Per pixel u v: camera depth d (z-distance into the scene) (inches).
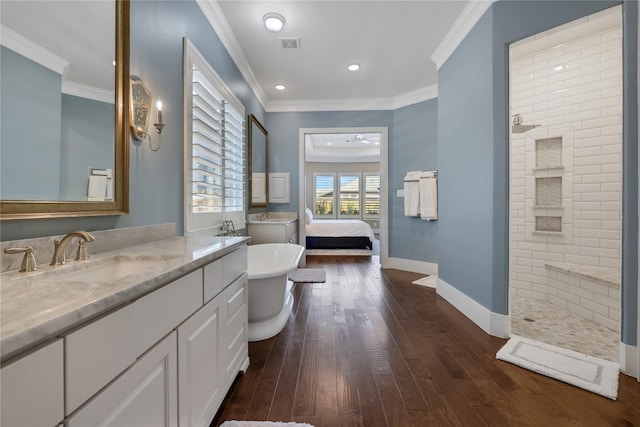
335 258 215.3
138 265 43.6
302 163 184.5
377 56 127.8
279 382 63.4
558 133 113.1
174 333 37.9
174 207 73.4
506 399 57.9
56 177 40.9
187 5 79.4
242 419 51.9
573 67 110.2
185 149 77.0
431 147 163.6
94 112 47.3
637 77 64.2
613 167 103.8
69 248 44.2
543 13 77.2
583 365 68.9
